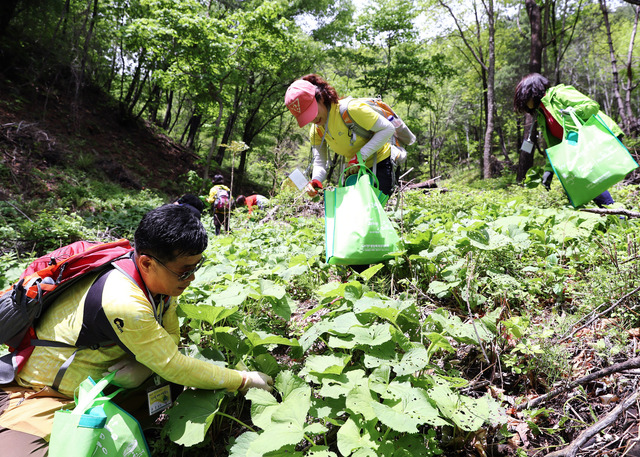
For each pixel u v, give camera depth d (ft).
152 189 48.55
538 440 5.54
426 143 104.78
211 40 45.60
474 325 6.05
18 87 46.39
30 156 37.63
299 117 9.68
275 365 6.52
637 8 41.88
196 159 70.23
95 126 53.01
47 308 5.40
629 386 5.80
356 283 7.52
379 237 9.04
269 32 49.01
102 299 4.94
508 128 96.53
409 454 4.74
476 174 86.48
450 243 9.90
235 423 6.28
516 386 6.50
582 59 94.58
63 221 22.76
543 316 8.04
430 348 6.28
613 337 6.69
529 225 11.50
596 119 9.75
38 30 50.62
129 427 4.66
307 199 20.12
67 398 5.26
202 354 6.23
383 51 80.12
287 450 4.88
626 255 8.43
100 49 54.65
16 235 21.58
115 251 5.49
